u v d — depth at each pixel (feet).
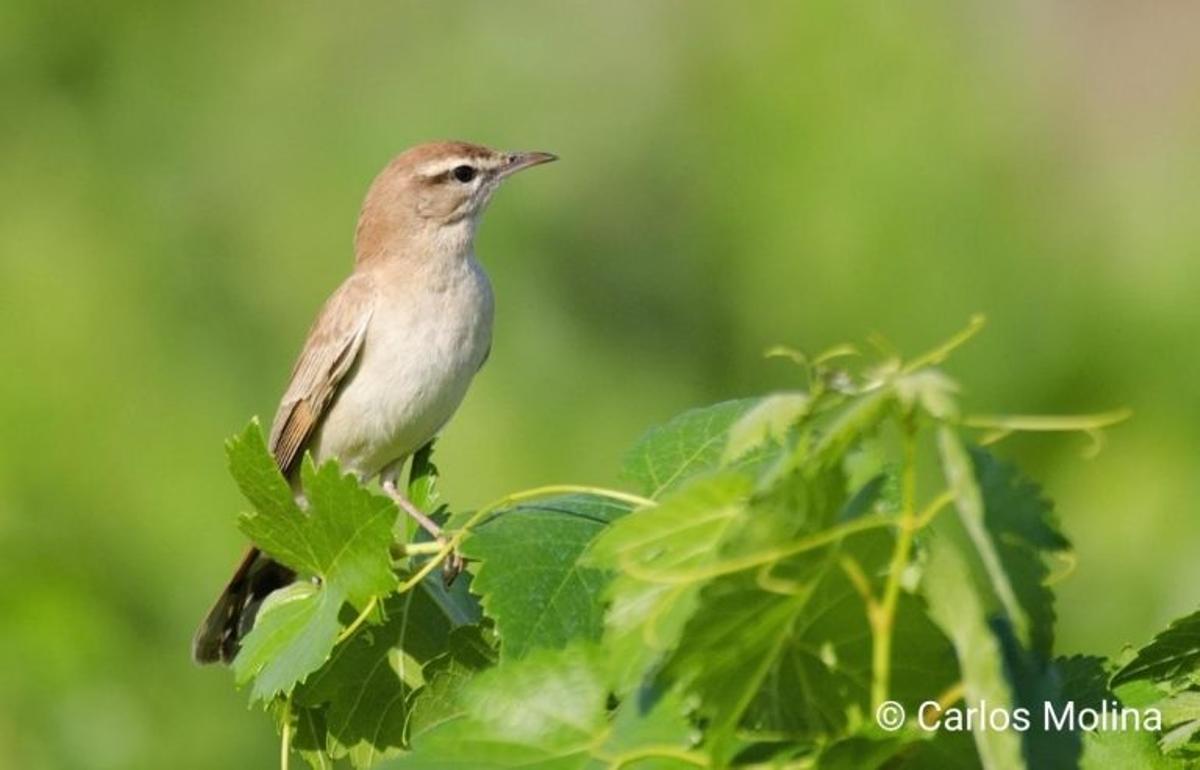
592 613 15.12
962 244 47.88
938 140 49.08
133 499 42.52
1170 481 42.65
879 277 48.03
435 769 12.46
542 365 48.60
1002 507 11.12
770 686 11.81
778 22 51.37
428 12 54.75
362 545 15.76
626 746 11.89
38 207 50.80
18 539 40.06
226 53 54.85
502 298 49.52
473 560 15.46
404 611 17.80
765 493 11.14
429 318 30.01
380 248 30.53
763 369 49.47
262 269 50.24
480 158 31.04
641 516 11.89
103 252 48.98
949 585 11.03
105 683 37.37
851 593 11.49
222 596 26.71
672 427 16.80
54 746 36.58
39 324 46.14
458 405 30.89
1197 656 14.87
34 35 53.47
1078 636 40.83
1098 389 46.14
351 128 53.31
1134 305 46.68
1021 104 51.11
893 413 11.02
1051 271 47.57
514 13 54.39
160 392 45.73
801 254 49.16
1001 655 10.96
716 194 51.21
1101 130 52.47
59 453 42.68
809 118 50.08
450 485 44.47
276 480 15.84
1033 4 55.57
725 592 11.26
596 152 52.39
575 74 53.62
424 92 53.52
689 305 50.80
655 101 53.01
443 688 16.60
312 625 16.03
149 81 53.98
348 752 17.53
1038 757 11.30
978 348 46.78
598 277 50.98
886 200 48.49
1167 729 14.90
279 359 48.26
